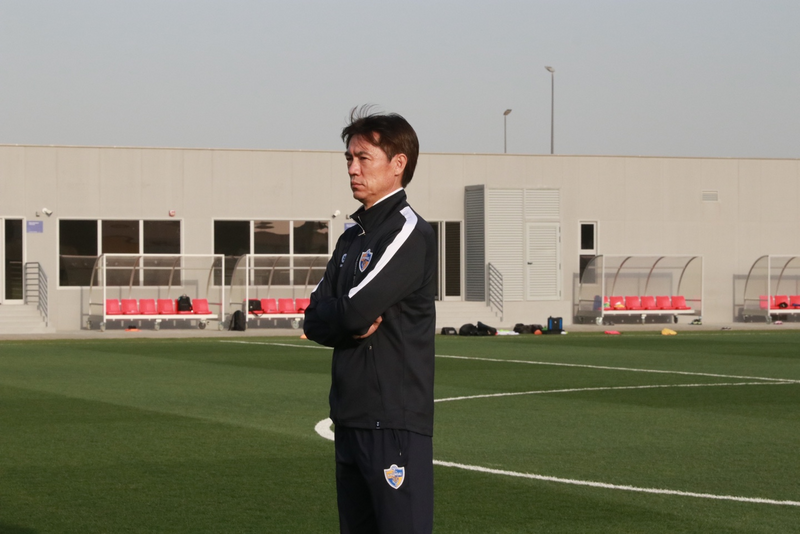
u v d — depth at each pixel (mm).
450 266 37188
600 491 8172
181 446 10188
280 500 7762
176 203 33781
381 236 4121
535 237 37094
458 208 37094
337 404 4188
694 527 7000
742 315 39562
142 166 33406
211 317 32719
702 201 39281
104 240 33125
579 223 38062
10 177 32031
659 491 8180
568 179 37969
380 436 4094
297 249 35188
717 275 39438
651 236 38781
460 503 7707
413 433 4125
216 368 19047
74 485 8289
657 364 20484
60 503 7648
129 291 32844
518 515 7324
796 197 40188
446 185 36938
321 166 35344
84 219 32844
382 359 4098
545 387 16047
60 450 9930
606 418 12508
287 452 9852
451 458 9656
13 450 9930
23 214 32156
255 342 27016
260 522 7078
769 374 18391
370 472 4098
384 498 4086
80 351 23359
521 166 37531
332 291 4340
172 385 16000
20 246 32219
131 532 6809
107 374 17766
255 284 34719
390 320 4094
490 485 8383
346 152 4246
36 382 16359
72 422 11844
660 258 36812
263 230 34812
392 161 4184
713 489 8289
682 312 37250
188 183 33906
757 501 7836
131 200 33312
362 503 4258
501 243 36656
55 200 32500
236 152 34438
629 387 16078
